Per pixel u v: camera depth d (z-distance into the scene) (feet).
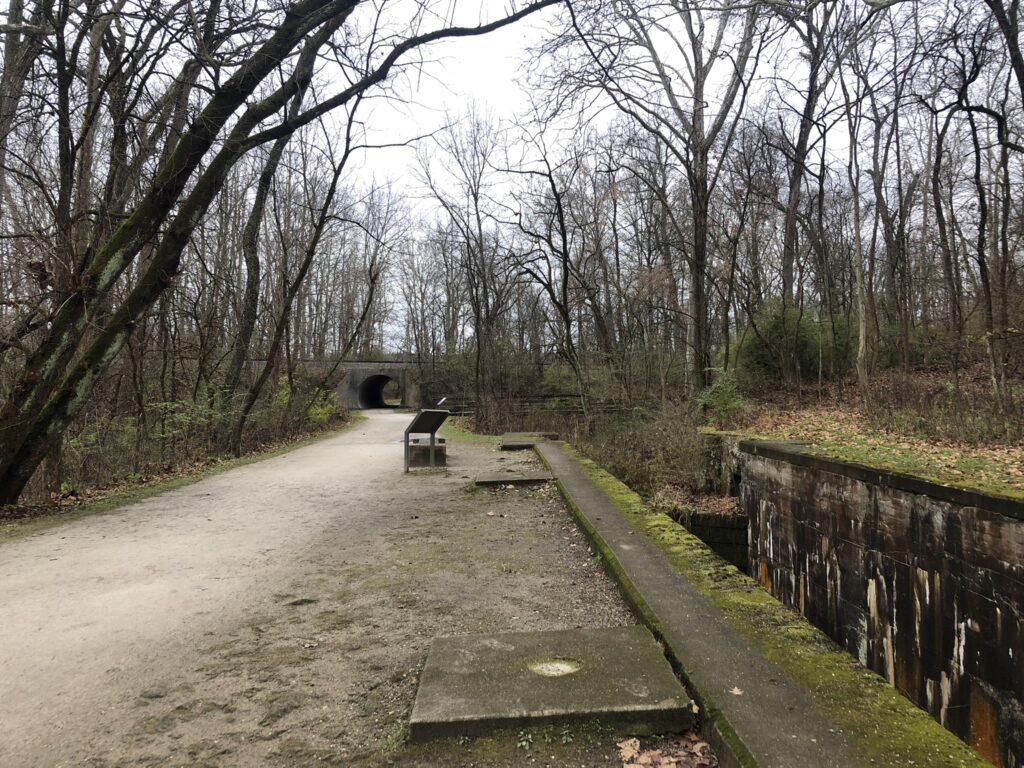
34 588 15.26
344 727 8.81
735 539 35.17
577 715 8.35
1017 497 16.37
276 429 59.67
